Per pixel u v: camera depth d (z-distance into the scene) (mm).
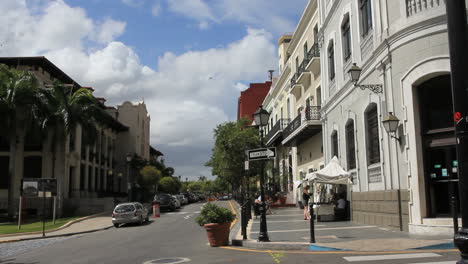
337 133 21391
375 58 15625
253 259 9898
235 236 14789
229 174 35469
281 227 16938
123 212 24875
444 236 11570
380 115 15242
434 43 12695
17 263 11773
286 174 36594
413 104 13172
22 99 29281
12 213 29328
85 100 32219
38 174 34781
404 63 13586
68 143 35875
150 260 10789
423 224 12477
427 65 12742
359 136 17828
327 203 19906
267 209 25219
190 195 69625
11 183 29547
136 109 57156
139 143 58406
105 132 49000
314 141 28125
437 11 12641
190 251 12195
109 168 50406
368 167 16875
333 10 21641
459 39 5711
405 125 13461
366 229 14695
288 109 37719
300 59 32125
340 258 9250
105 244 15633
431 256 8945
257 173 36156
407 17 13547
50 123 30688
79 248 14805
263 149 13211
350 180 18141
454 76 5715
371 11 16125
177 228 21375
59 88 31141
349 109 19203
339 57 20766
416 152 12945
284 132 33188
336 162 19297
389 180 14609
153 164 62875
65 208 33875
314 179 18422
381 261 8617
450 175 12453
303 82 30609
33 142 33781
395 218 14062
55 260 11953
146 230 21391
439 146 12648
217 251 11836
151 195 55938
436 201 12719
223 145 35156
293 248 11367
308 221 19297
